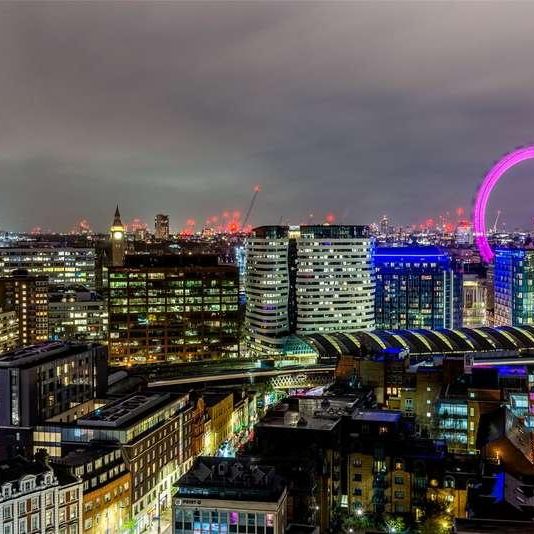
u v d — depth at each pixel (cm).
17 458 14975
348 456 16600
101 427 18275
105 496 16588
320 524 15900
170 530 18712
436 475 16012
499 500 12950
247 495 13550
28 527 14125
